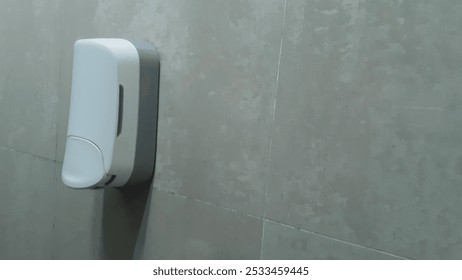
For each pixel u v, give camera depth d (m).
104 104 1.68
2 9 2.46
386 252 1.29
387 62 1.26
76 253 2.16
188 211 1.72
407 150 1.24
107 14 1.94
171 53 1.73
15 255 2.49
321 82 1.38
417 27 1.21
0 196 2.56
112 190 1.98
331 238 1.39
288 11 1.43
